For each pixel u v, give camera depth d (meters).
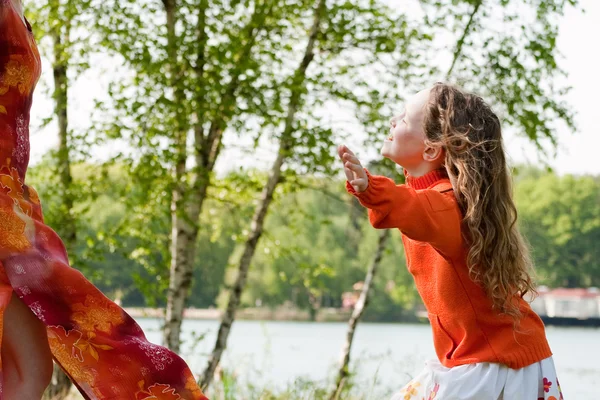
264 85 8.29
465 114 2.77
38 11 8.66
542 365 2.71
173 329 9.05
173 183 8.56
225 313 9.11
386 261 52.19
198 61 8.29
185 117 8.11
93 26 8.38
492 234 2.67
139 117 8.18
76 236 9.18
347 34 8.66
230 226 10.26
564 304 64.69
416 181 2.85
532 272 2.84
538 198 67.88
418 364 7.92
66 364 2.38
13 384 2.42
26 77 2.57
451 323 2.72
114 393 2.40
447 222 2.57
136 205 8.94
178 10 8.43
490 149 2.75
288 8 8.69
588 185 67.44
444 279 2.69
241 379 7.42
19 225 2.39
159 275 9.33
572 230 67.69
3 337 2.41
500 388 2.65
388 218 2.48
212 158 9.25
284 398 6.50
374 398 6.62
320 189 9.41
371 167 8.87
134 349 2.43
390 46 8.63
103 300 2.43
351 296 53.97
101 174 8.81
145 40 8.23
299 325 50.16
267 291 51.34
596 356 27.55
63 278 2.39
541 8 8.79
